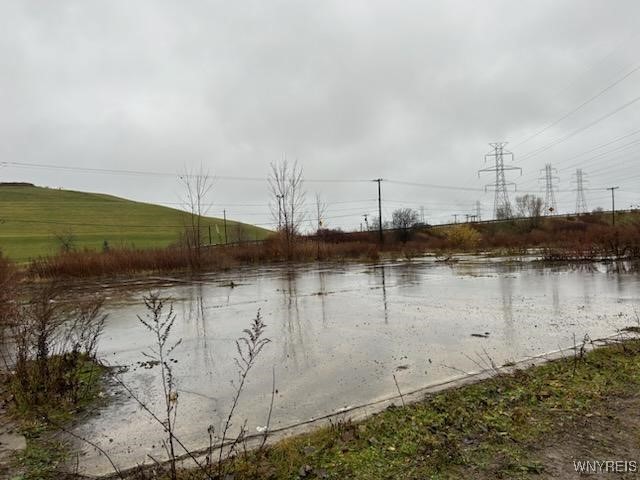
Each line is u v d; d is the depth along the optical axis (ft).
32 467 11.57
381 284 49.34
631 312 28.53
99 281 66.80
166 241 178.70
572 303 32.35
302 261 97.86
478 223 183.42
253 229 251.19
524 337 22.95
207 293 47.52
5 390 17.07
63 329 27.20
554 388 15.07
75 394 16.26
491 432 12.13
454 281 49.57
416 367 18.62
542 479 9.77
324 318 30.14
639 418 12.51
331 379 17.62
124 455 12.17
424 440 11.76
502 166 181.88
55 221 215.10
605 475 9.84
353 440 12.07
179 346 24.14
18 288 31.73
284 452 11.59
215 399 16.08
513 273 55.98
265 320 30.35
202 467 10.46
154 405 15.78
